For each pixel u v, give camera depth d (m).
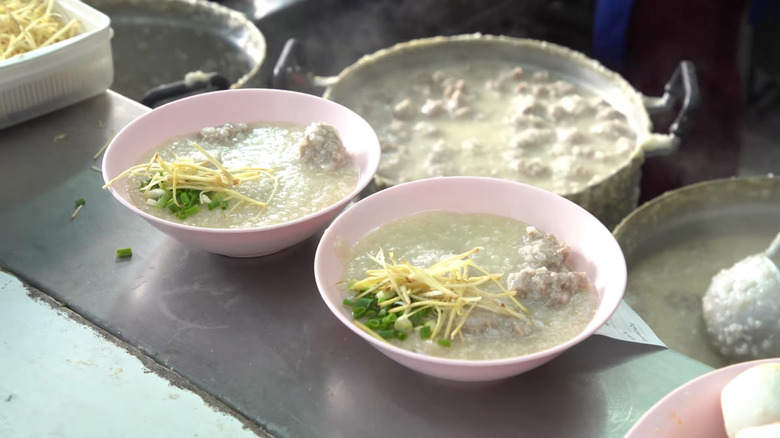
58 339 0.59
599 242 0.59
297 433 0.53
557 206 0.62
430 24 1.55
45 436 0.53
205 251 0.65
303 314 0.61
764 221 0.99
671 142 0.98
